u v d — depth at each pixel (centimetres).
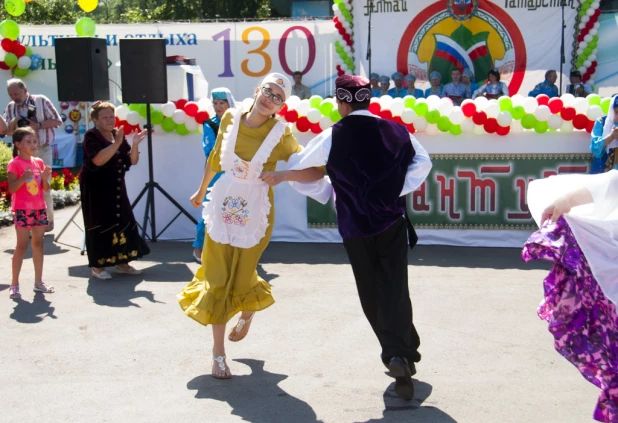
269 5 3027
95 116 689
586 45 1399
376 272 434
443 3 1399
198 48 1548
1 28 1526
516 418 412
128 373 477
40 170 655
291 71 1538
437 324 571
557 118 789
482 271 729
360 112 430
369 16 1417
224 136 461
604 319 364
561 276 373
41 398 439
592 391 448
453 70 1364
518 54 1405
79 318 586
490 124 797
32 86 1584
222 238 462
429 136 826
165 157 866
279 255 800
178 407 427
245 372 479
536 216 397
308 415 416
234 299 478
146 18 3066
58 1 2486
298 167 428
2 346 524
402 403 431
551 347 521
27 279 705
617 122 754
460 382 462
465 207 834
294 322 576
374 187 421
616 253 366
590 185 367
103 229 694
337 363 493
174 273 728
